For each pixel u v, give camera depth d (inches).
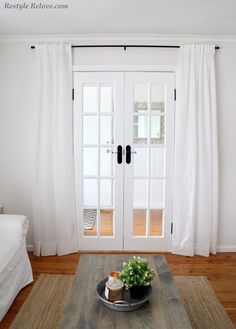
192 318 77.6
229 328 73.7
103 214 145.2
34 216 117.2
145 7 91.0
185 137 115.1
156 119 120.1
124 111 117.8
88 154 124.8
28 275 94.3
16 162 121.1
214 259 116.0
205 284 95.7
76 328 49.8
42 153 115.5
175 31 110.8
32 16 97.6
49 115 114.3
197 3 88.5
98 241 124.3
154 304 57.4
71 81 115.8
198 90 113.3
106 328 50.0
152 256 79.7
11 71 117.3
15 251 83.7
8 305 79.0
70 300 58.3
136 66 116.0
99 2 87.6
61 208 117.3
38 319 76.8
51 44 113.3
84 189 125.5
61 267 107.9
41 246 119.1
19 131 119.7
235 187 121.5
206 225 117.6
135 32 112.0
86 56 116.3
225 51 116.2
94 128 120.5
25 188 122.0
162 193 124.7
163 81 117.0
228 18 99.5
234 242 124.4
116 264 74.4
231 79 117.1
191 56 112.6
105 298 57.5
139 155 124.0
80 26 106.3
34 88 116.0
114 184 121.2
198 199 117.3
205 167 115.0
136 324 51.2
